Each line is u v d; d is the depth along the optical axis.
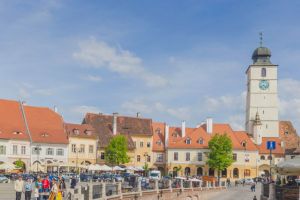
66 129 108.62
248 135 138.38
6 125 100.19
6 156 96.94
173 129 132.75
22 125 102.81
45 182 42.81
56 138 104.94
